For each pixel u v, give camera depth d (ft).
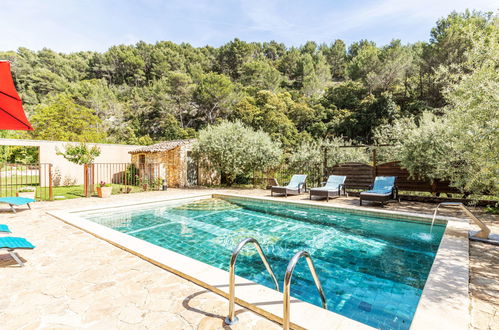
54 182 50.44
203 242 19.12
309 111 125.59
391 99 108.58
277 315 7.91
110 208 28.78
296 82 209.26
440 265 11.84
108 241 15.87
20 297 9.57
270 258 16.16
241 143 45.55
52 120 97.25
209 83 153.69
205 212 29.07
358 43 255.09
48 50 203.92
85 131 101.50
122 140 138.31
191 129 145.59
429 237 19.74
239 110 124.36
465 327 7.48
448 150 25.86
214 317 8.22
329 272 14.02
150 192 42.06
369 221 24.20
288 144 104.17
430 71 102.01
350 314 10.15
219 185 52.26
